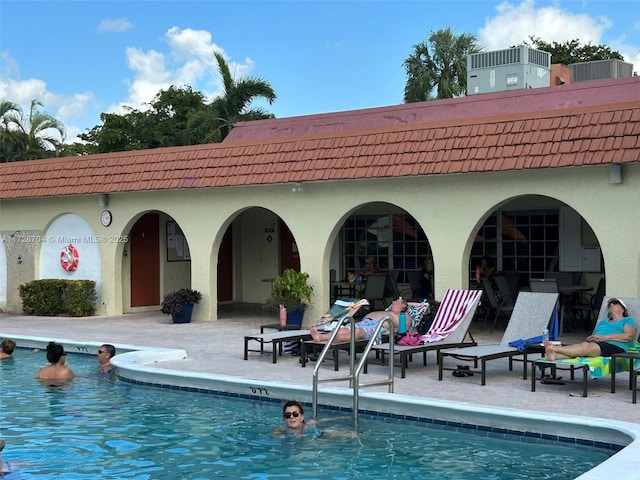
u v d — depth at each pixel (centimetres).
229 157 1738
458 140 1450
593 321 1703
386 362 1212
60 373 1196
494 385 1038
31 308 2025
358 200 1602
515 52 2106
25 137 4303
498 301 1633
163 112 4566
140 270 2083
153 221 2114
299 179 1588
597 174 1341
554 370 1062
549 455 774
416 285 1839
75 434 877
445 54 3944
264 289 2264
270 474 731
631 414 862
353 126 2050
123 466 761
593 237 1720
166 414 966
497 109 1844
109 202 1962
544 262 1788
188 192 1839
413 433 862
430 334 1198
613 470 625
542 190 1395
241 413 968
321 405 980
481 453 785
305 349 1198
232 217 1791
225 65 3438
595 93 1741
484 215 1461
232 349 1380
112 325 1767
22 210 2123
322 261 1656
